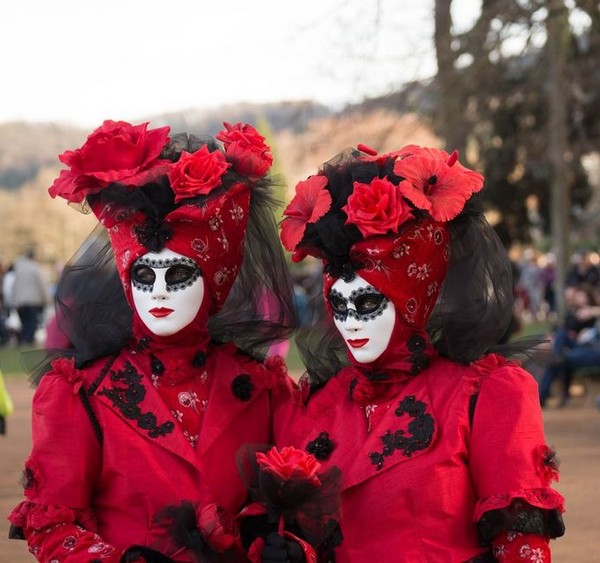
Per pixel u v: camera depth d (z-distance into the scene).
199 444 3.93
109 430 3.86
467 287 3.92
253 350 4.38
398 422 3.74
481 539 3.63
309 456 3.67
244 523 3.74
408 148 3.96
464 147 17.03
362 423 3.84
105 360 4.04
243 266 4.33
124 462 3.83
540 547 3.54
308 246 3.88
